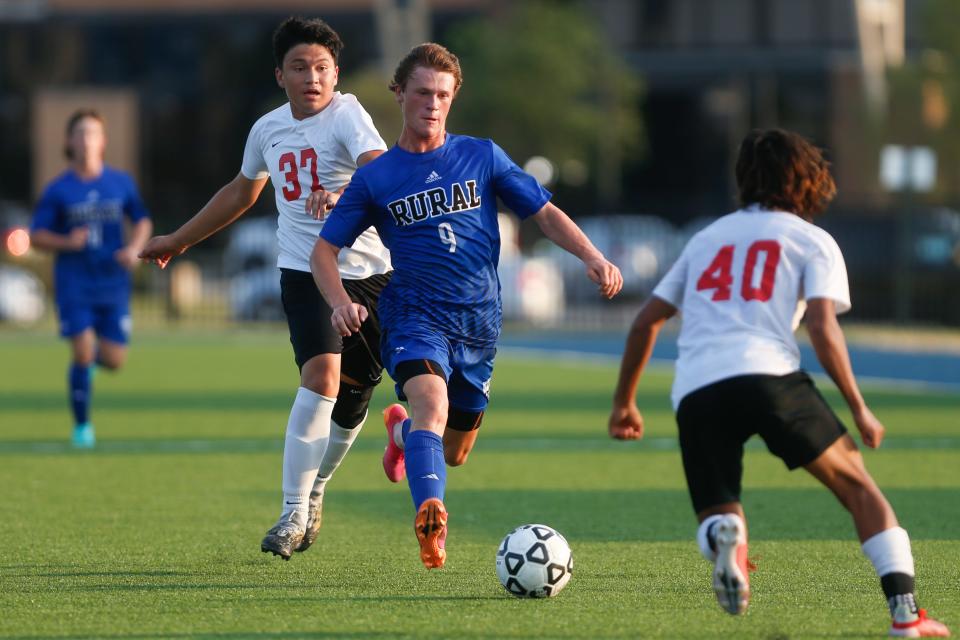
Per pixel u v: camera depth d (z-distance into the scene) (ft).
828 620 67.51
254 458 136.67
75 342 147.43
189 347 311.88
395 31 581.12
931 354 280.72
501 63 565.94
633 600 72.43
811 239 63.10
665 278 65.82
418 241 75.41
